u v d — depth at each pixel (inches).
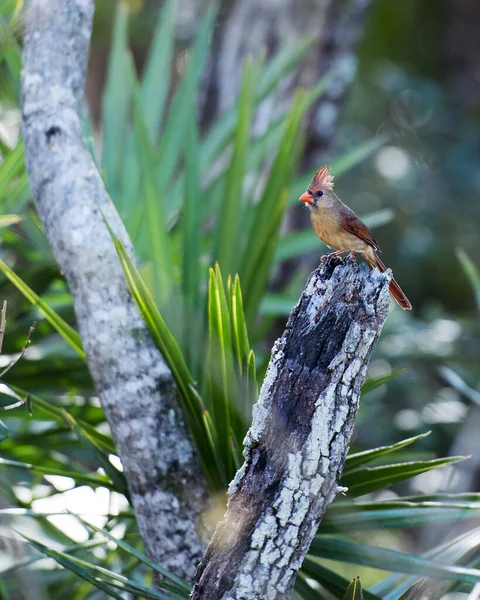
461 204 834.2
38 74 278.4
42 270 322.3
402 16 942.4
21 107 280.8
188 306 303.6
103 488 302.0
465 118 916.0
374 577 539.2
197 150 335.6
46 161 271.4
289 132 326.0
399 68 894.4
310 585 288.8
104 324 263.1
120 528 335.0
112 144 394.6
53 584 334.0
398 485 572.7
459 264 808.9
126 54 405.4
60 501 303.1
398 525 253.1
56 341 357.4
